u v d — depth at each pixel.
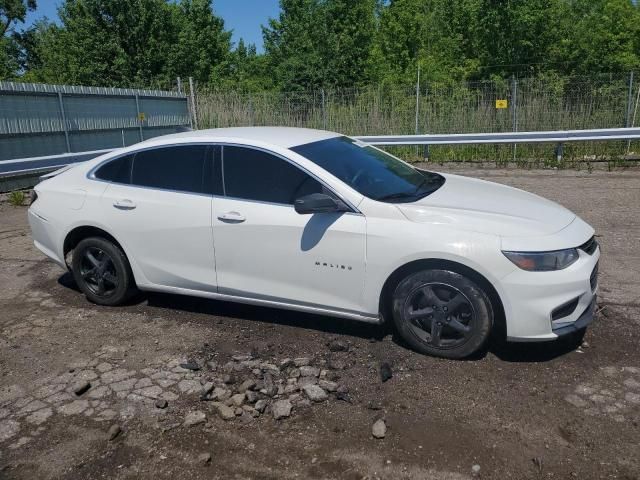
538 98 14.23
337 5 32.22
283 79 32.50
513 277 3.54
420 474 2.78
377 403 3.37
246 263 4.21
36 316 4.82
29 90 11.34
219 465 2.89
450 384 3.55
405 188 4.25
